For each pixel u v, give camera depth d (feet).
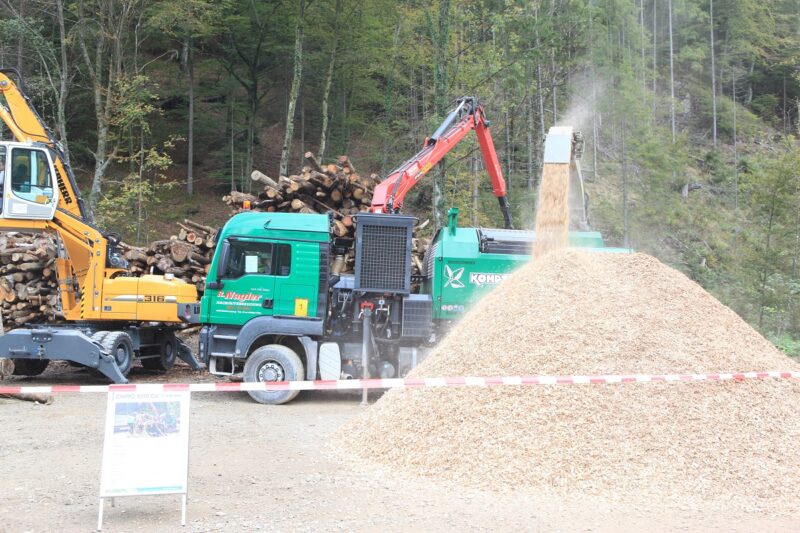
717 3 221.87
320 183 53.72
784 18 244.01
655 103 163.12
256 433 28.71
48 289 53.21
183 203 103.81
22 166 42.22
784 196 73.92
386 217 37.40
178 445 18.12
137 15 91.30
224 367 38.78
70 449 26.03
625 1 135.33
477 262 39.63
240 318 37.96
